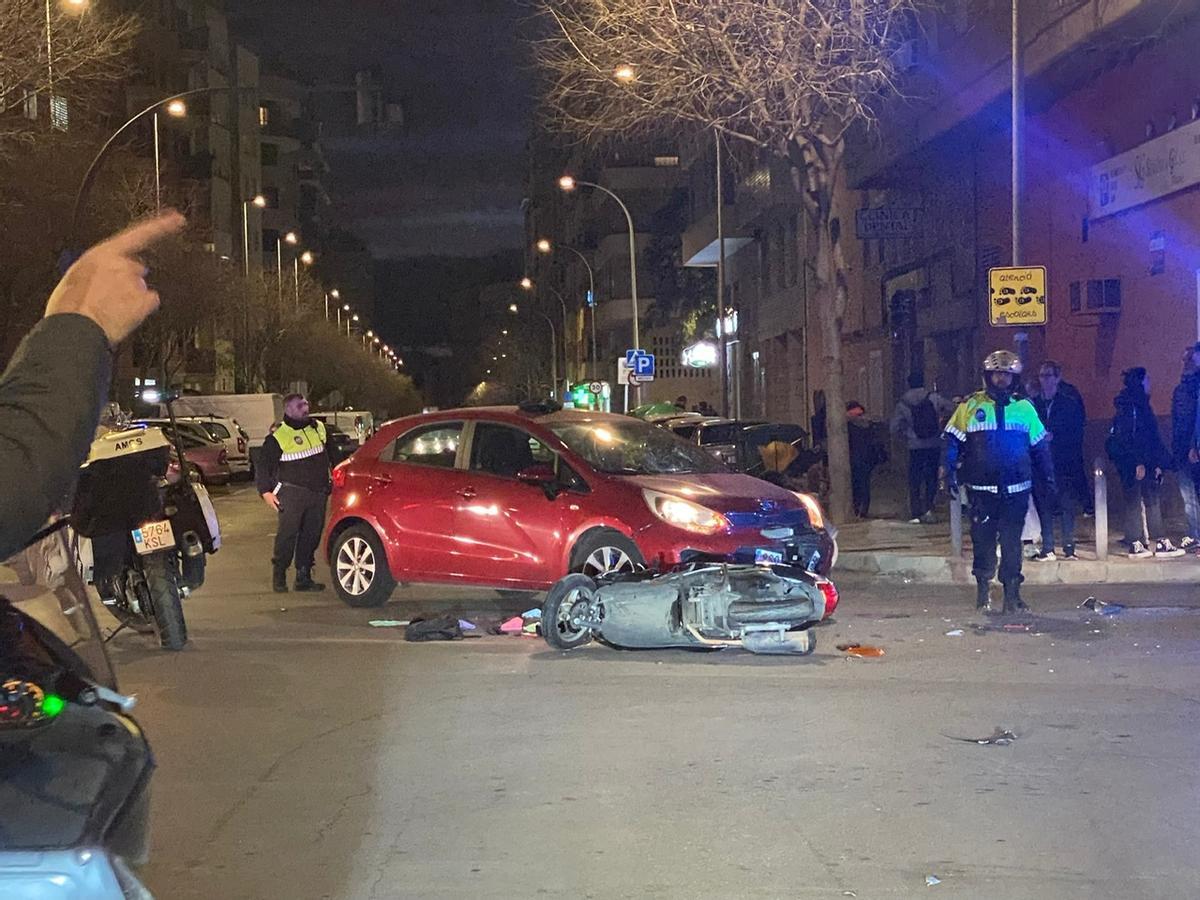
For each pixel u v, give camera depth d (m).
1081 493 17.38
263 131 114.88
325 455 14.37
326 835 5.93
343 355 92.00
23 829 2.50
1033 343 22.67
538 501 11.78
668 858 5.60
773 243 44.09
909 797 6.39
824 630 11.00
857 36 18.73
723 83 19.14
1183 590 12.89
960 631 10.78
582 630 10.24
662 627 9.80
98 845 2.52
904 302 30.89
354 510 12.84
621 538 11.30
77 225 24.73
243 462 38.19
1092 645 10.12
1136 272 18.97
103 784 2.68
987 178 24.22
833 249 18.97
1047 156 21.62
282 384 76.88
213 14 97.44
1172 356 18.06
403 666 9.75
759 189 40.16
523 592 13.81
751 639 9.71
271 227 114.19
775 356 45.00
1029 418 11.63
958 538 14.70
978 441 11.62
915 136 24.20
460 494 12.26
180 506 10.66
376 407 121.50
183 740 7.63
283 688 9.00
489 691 8.83
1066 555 14.30
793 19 18.39
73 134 34.69
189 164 88.19
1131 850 5.64
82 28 26.39
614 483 11.51
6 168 31.03
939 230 27.23
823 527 12.03
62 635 3.16
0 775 2.54
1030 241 22.42
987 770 6.82
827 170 18.92
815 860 5.55
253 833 5.97
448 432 12.72
